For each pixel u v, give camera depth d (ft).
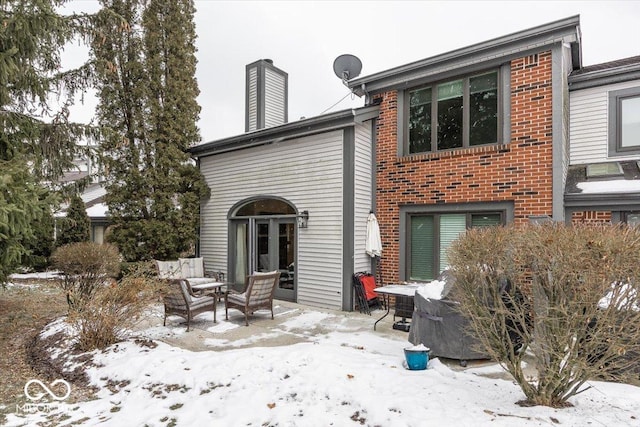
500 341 12.18
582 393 12.71
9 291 34.91
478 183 25.20
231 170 36.88
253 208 35.19
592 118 27.37
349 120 28.04
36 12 21.31
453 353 16.30
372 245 28.50
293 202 31.76
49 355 18.37
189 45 39.96
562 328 10.68
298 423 10.98
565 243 10.41
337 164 28.91
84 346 18.43
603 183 23.38
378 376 13.67
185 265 34.53
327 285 29.17
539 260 11.00
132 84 37.29
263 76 42.37
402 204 28.55
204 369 15.15
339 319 25.21
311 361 15.48
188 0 39.86
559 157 22.36
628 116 26.23
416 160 27.89
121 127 36.96
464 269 12.75
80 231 51.13
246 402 12.50
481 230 14.30
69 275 25.03
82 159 29.53
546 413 10.88
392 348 18.74
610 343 10.17
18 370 16.94
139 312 20.13
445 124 27.12
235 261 36.81
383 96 29.84
